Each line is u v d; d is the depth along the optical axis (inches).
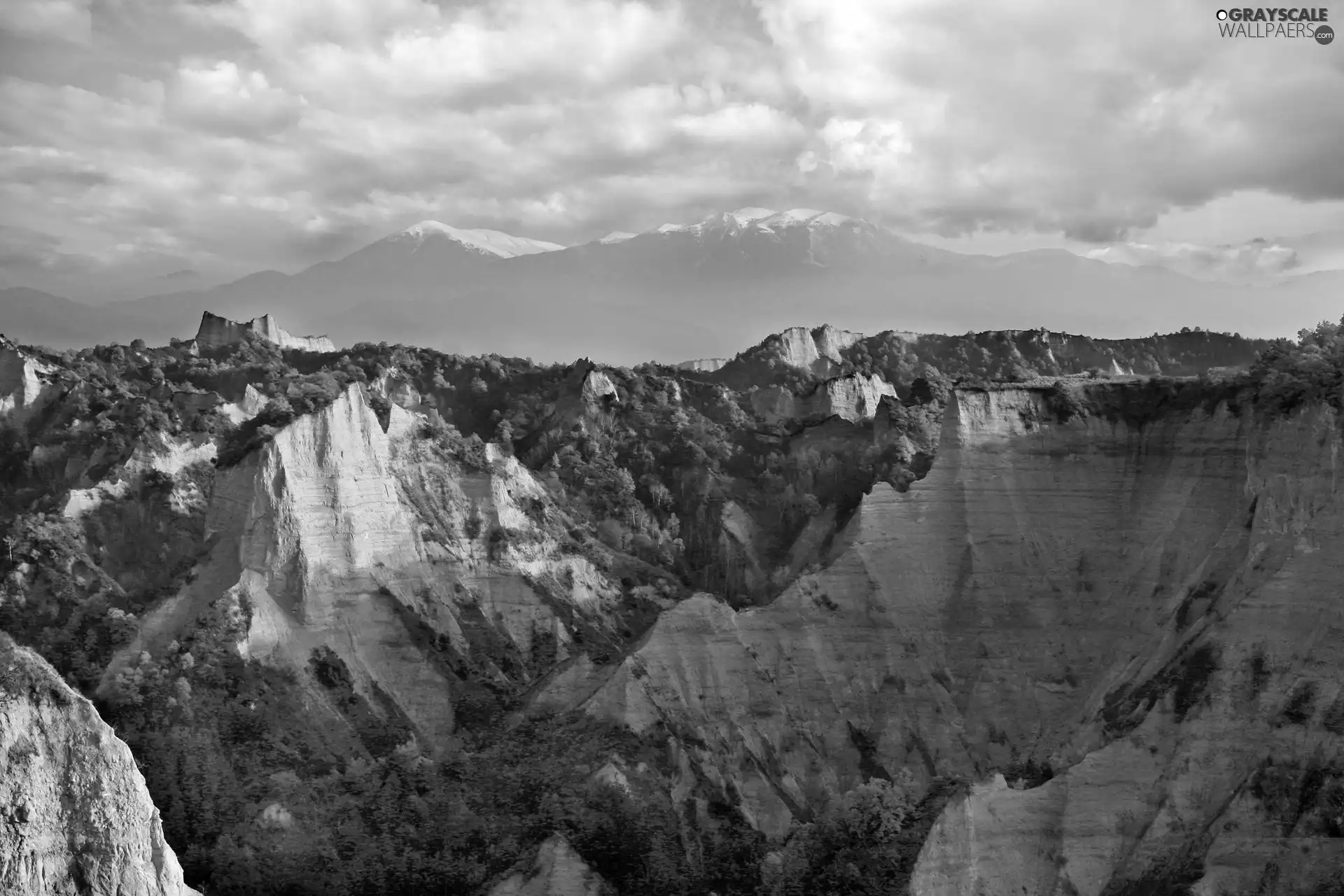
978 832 3617.1
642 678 4466.0
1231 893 3393.2
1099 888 3575.3
